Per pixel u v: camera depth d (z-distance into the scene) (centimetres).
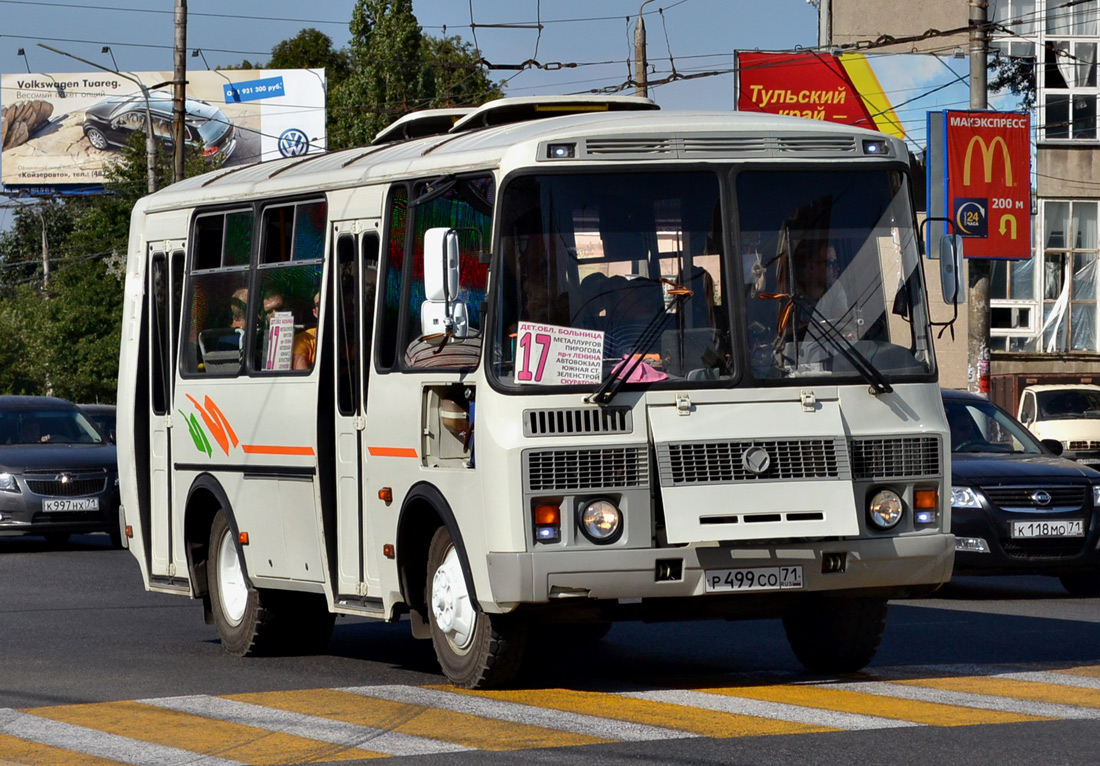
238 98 13262
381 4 11731
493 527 1625
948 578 1723
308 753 1441
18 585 3234
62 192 14075
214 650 2253
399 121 2173
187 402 2288
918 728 1510
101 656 2181
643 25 6631
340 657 2156
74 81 13975
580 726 1539
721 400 1647
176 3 6594
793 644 1922
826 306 1700
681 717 1583
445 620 1767
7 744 1520
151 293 2425
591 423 1625
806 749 1415
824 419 1662
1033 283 7681
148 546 2431
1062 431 5609
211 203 2267
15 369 12450
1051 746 1423
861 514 1678
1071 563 2803
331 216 1983
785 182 1709
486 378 1633
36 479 4022
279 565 2066
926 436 1712
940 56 7556
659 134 1684
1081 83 7719
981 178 5175
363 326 1897
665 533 1623
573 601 1628
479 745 1456
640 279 1658
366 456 1886
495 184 1673
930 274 7462
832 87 7531
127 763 1426
